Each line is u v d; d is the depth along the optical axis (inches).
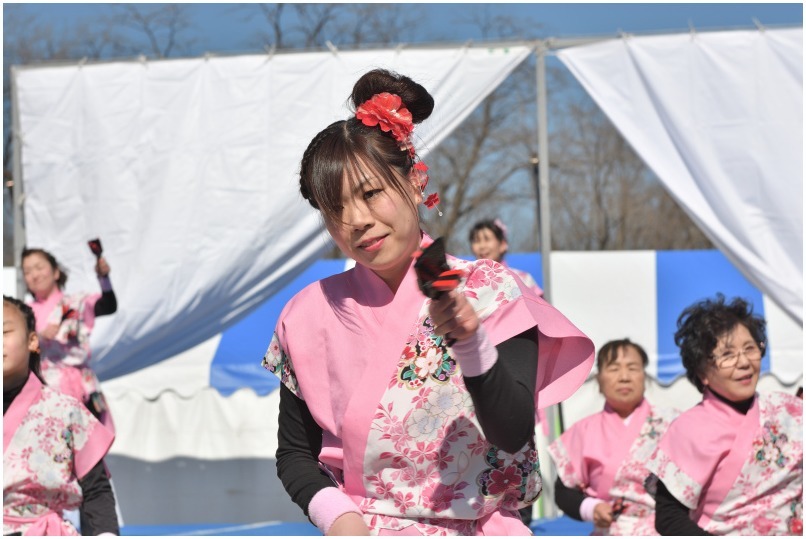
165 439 275.9
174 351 240.1
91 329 227.6
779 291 209.3
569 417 270.2
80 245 238.5
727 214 212.8
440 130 223.6
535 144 619.5
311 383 74.0
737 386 128.1
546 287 244.5
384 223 68.5
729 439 128.0
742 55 216.5
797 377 275.0
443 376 70.2
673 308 286.7
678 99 217.9
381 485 71.6
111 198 236.7
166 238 232.2
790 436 128.9
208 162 232.2
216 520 273.0
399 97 73.1
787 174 212.2
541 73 233.9
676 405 276.4
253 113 231.5
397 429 70.5
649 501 161.9
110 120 238.8
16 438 122.6
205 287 229.8
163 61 237.5
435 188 619.2
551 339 72.7
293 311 75.6
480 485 70.7
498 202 621.6
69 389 220.1
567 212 629.6
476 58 226.8
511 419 63.1
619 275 289.6
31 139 243.4
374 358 71.4
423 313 71.3
